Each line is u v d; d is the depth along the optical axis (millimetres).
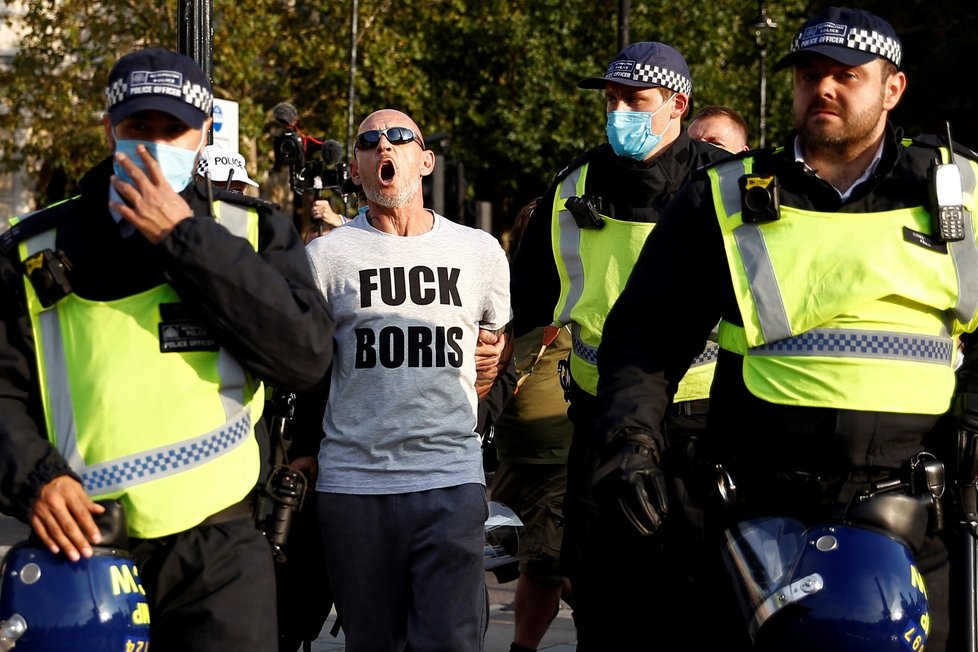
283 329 5809
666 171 9305
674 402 8789
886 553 5738
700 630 7121
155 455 5805
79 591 5539
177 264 5641
